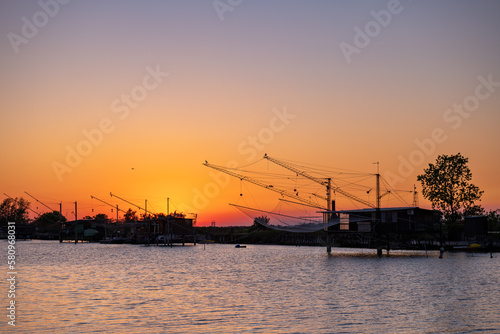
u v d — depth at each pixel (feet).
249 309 134.41
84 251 457.68
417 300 146.82
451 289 169.07
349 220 359.25
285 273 232.53
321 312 129.49
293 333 108.06
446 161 410.52
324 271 238.68
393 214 344.49
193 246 570.05
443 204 413.39
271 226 374.43
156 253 425.28
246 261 317.42
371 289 171.01
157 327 113.91
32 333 108.99
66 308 136.77
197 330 111.04
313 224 367.86
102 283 194.59
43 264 295.48
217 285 187.42
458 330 109.91
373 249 433.48
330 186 385.29
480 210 404.36
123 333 108.68
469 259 302.45
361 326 113.70
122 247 541.75
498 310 130.93
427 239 407.44
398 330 110.11
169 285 187.83
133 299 152.15
